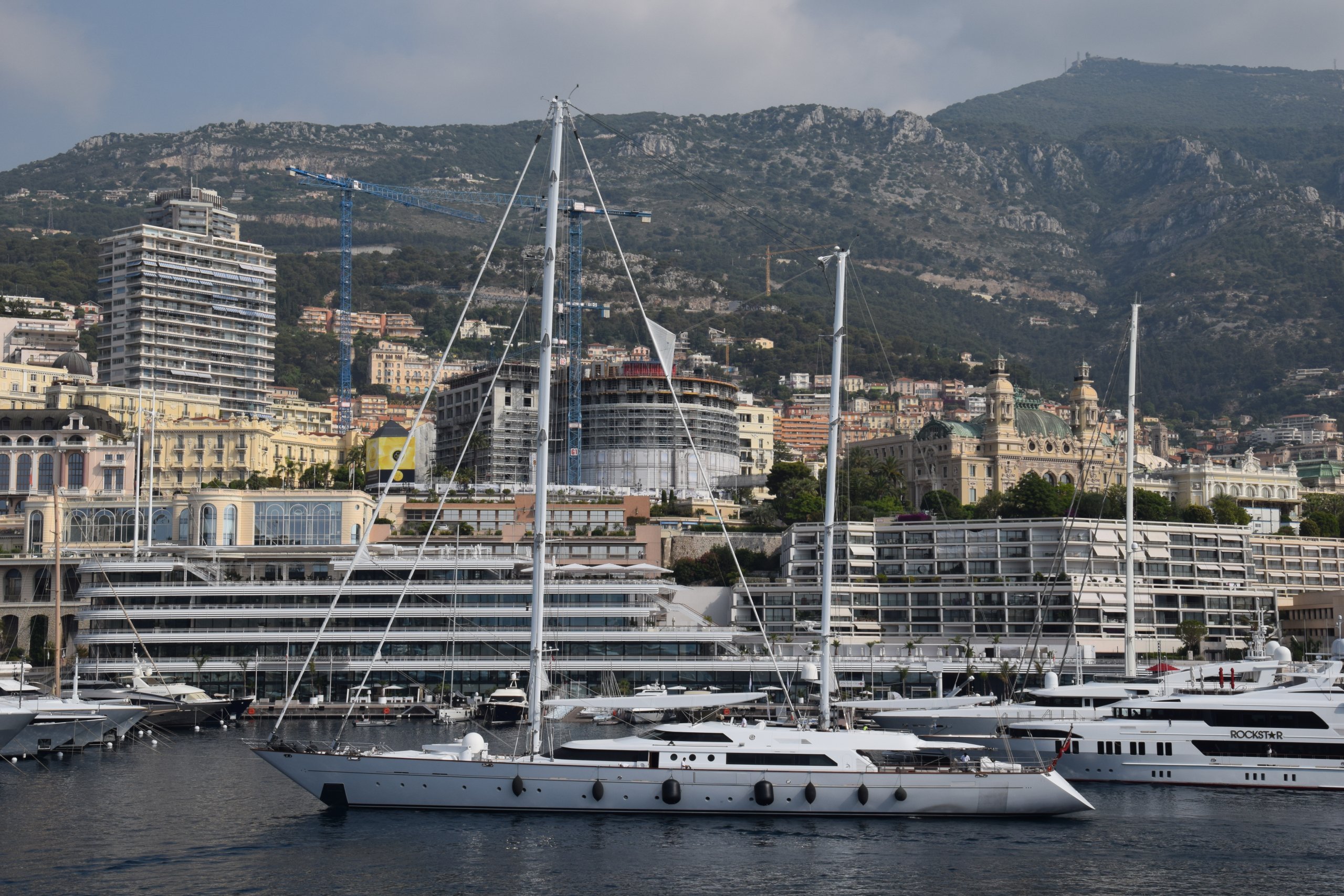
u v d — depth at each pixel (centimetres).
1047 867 9950
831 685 11844
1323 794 12569
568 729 17550
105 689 19512
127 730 16762
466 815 10956
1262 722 12888
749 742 11006
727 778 10906
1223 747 12912
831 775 10925
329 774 11100
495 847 10175
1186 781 12975
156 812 11675
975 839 10600
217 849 10238
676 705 11262
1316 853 10406
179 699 19062
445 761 11000
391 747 15725
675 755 10950
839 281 12200
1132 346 15388
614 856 9962
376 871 9625
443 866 9719
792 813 10938
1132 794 12631
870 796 10956
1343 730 12700
